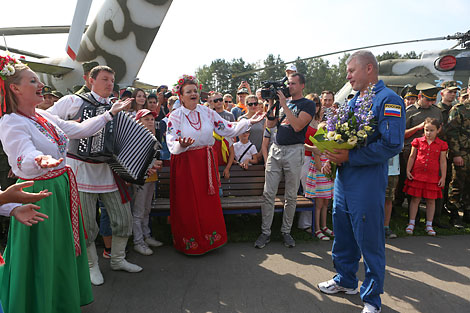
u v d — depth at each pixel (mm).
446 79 7590
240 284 2695
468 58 7492
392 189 3756
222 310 2326
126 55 6625
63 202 1964
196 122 3117
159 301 2438
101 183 2576
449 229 4090
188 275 2848
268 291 2586
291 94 3293
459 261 3182
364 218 2154
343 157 2170
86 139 2391
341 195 2328
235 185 4156
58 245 1940
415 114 4359
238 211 3645
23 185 1360
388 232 3832
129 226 2760
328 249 3451
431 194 3848
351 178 2225
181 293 2551
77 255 2088
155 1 6102
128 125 2545
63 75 7359
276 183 3449
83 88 3100
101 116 2246
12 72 1718
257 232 3904
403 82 7988
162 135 3943
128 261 3121
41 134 1853
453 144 4191
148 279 2766
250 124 3262
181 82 3057
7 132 1734
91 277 2664
